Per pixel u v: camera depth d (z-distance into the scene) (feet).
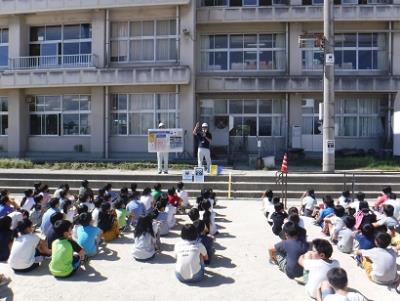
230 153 62.03
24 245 17.04
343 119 65.51
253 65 65.87
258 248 21.01
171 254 19.90
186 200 30.73
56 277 16.48
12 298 14.44
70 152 64.18
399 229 21.57
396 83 60.70
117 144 63.16
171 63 62.03
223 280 16.33
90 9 60.64
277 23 64.49
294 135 63.36
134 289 15.34
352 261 18.92
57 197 25.50
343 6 61.52
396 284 15.80
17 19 63.31
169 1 58.08
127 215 24.89
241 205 33.53
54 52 64.85
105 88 61.57
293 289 15.35
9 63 63.57
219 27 65.26
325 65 41.22
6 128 66.13
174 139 42.14
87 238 19.04
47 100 65.00
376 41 64.80
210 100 66.13
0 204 24.18
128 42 63.00
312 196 29.35
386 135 63.87
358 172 39.52
